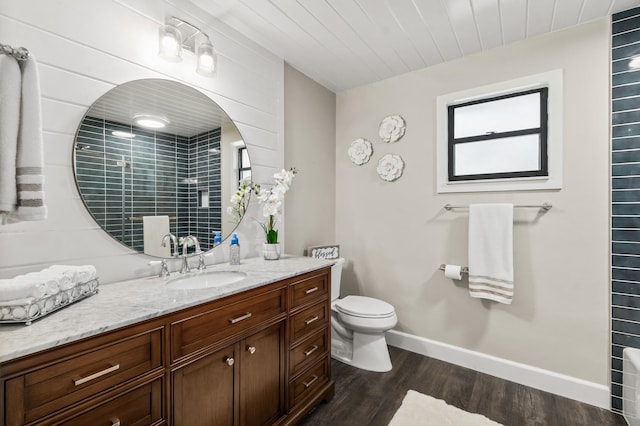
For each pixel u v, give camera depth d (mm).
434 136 2389
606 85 1774
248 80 2016
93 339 824
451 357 2297
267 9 1715
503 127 2189
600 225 1798
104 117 1312
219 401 1193
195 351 1096
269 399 1429
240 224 1971
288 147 2396
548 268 1955
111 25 1334
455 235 2301
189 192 1660
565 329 1903
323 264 1797
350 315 2170
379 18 1796
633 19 1680
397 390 1934
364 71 2498
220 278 1619
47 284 893
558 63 1909
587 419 1670
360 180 2801
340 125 2938
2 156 802
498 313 2129
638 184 1671
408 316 2531
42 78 1133
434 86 2389
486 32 1940
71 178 1212
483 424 1611
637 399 1515
